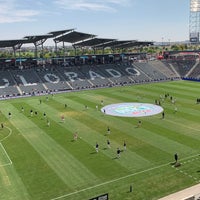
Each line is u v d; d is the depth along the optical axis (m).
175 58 152.62
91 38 115.00
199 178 36.78
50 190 34.84
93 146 48.56
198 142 49.34
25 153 46.34
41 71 117.00
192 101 81.38
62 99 89.06
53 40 124.44
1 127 60.62
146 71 132.38
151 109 73.19
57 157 44.41
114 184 35.81
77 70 122.81
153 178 37.03
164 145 48.22
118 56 140.00
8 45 110.38
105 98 89.19
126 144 49.16
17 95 96.25
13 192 34.66
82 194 33.81
